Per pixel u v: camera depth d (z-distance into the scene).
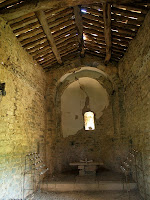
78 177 6.50
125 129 6.81
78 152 8.23
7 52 4.48
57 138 7.86
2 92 4.05
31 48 5.81
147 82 4.40
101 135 8.26
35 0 4.02
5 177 3.93
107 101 8.41
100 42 6.24
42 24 4.90
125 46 6.04
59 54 6.73
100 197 4.98
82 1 3.94
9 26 4.70
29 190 5.14
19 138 4.82
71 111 8.68
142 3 4.16
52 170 7.07
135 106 5.49
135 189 5.39
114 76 7.36
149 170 4.30
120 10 4.56
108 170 7.54
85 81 8.70
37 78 6.67
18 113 4.88
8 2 4.08
